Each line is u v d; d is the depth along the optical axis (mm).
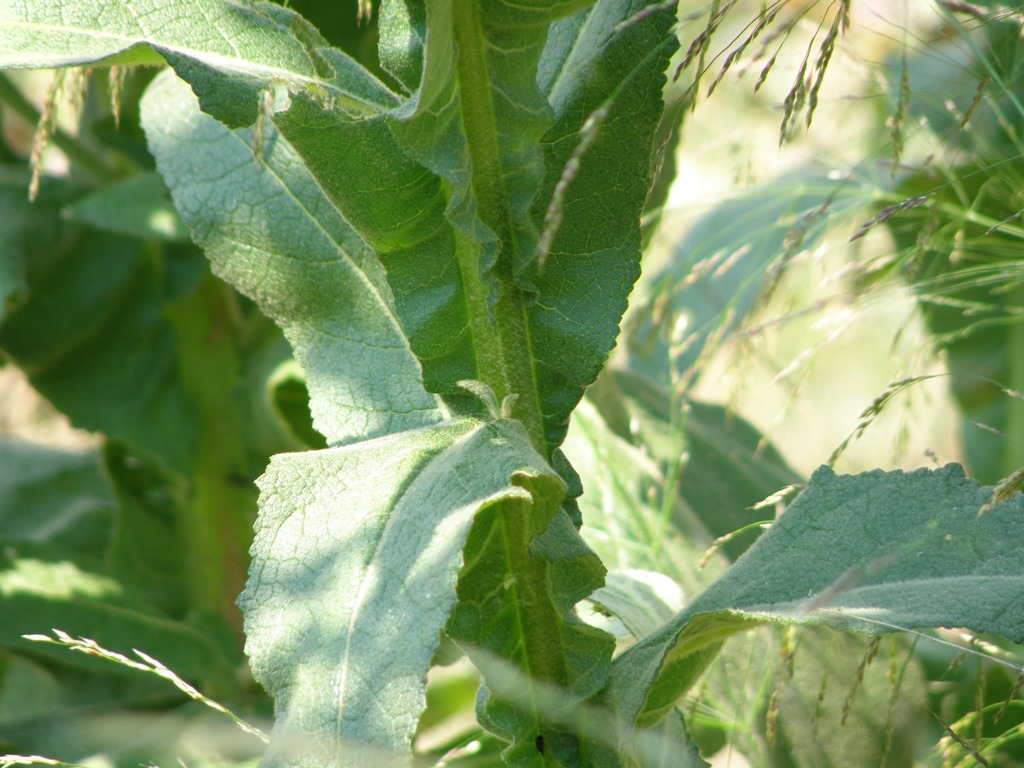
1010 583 970
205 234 1114
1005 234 1363
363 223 1007
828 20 1417
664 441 1450
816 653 1211
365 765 908
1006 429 1480
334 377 1082
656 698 1045
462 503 950
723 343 1310
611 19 1024
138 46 995
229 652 1513
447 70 966
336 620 943
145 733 1360
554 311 1031
